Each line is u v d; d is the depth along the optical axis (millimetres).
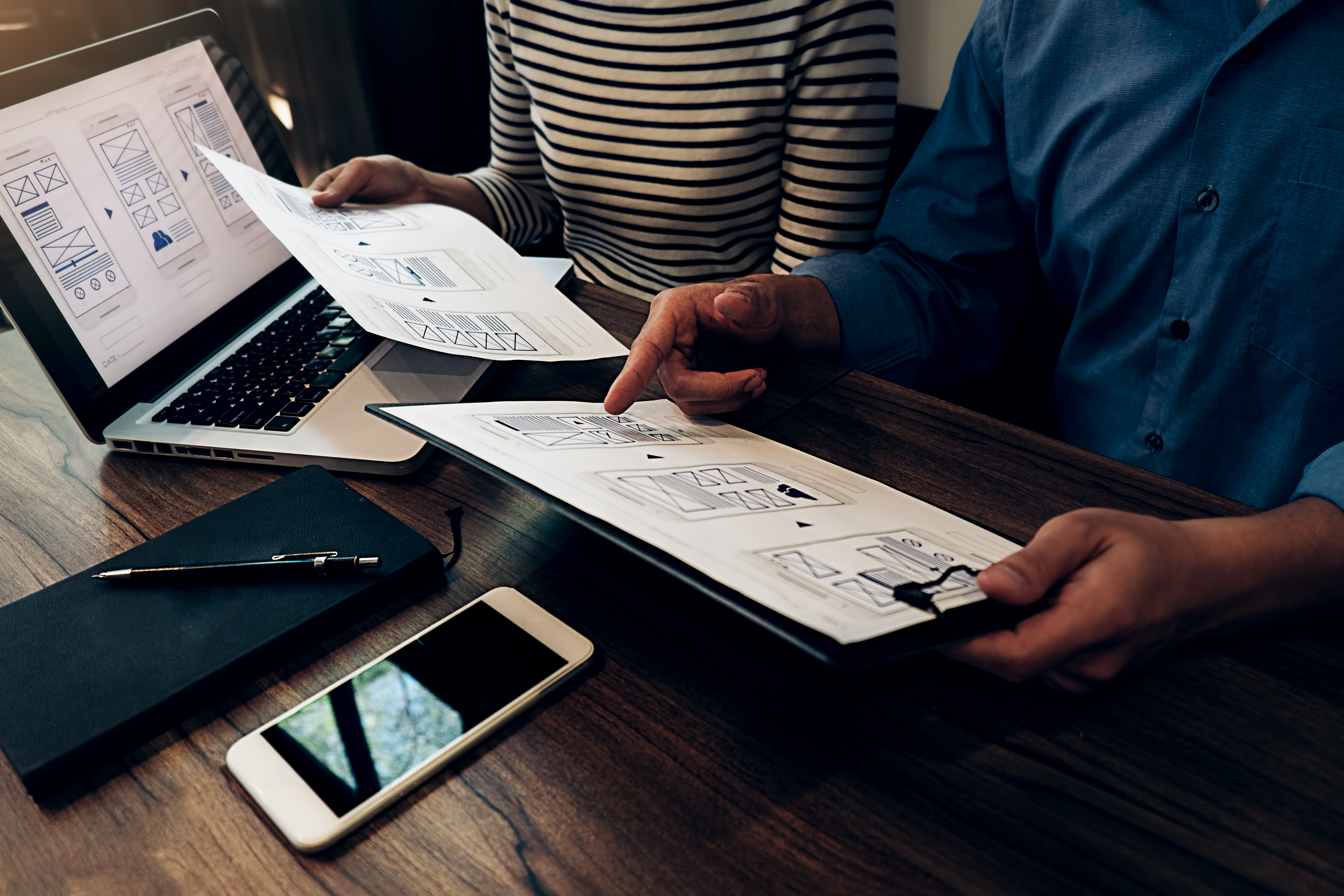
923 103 1398
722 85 1104
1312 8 691
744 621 529
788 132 1106
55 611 519
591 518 439
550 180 1281
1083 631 428
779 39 1063
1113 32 827
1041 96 900
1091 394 990
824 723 461
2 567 585
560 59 1183
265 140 969
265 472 672
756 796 423
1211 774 426
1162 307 875
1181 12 777
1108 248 886
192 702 471
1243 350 815
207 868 398
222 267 865
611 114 1173
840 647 353
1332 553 490
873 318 898
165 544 569
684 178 1165
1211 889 377
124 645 494
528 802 423
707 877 388
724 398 677
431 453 688
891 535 489
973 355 1016
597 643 514
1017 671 434
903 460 652
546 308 788
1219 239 787
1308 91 709
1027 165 941
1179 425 879
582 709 472
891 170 1436
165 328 783
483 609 532
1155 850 393
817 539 460
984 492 613
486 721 456
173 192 828
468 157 1850
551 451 522
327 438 681
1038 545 443
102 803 429
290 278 950
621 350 742
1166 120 799
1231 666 486
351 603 526
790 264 1138
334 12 1512
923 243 987
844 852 397
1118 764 433
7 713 453
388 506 635
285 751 441
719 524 456
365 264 767
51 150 719
